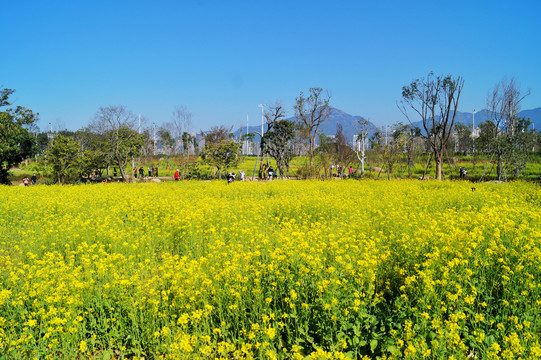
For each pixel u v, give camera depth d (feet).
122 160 131.75
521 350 13.74
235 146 133.18
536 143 103.86
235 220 37.24
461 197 50.29
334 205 43.78
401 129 124.26
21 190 71.87
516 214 33.55
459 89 113.70
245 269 21.06
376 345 15.87
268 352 14.15
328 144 156.04
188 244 30.22
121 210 45.57
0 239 32.40
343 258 22.81
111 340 16.99
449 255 21.67
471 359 15.70
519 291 18.78
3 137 110.73
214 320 18.75
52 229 32.91
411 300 17.71
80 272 21.65
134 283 20.11
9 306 18.80
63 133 207.92
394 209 40.75
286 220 40.19
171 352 14.93
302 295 19.21
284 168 140.87
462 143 196.54
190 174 138.51
